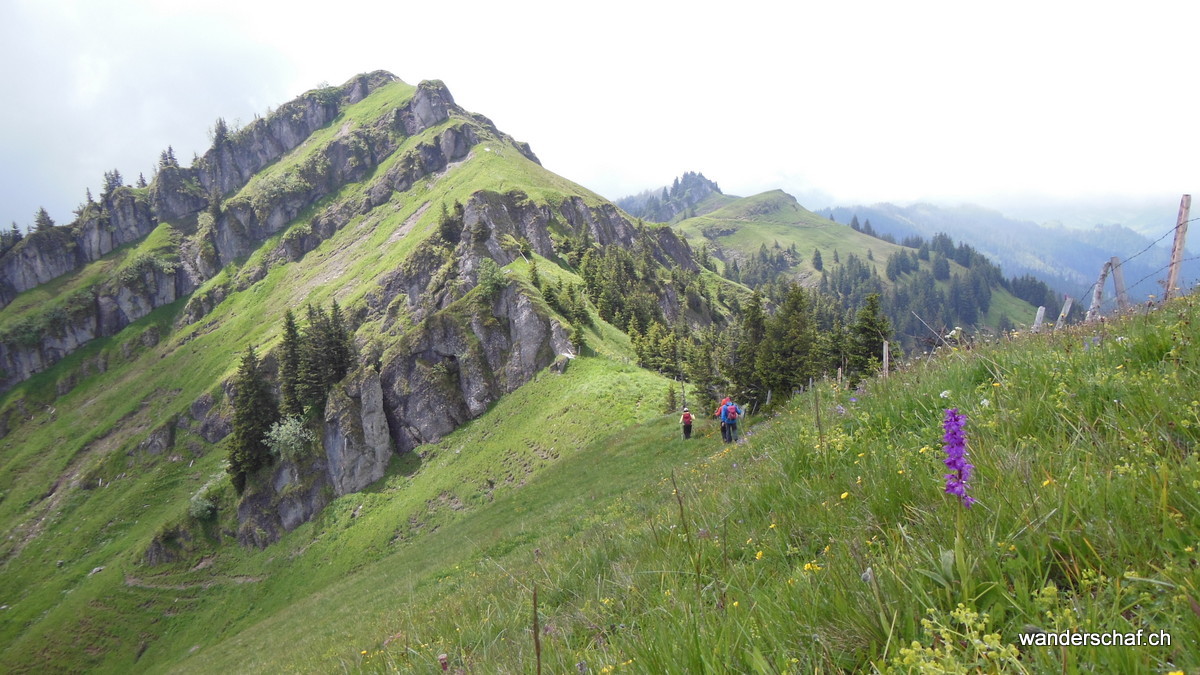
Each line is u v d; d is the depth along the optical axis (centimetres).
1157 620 192
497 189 17100
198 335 19662
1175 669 162
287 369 10112
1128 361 462
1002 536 262
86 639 7950
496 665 451
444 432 9200
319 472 9194
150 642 7888
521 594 716
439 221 14525
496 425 8800
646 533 668
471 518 4562
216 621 7931
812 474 533
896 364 991
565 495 3484
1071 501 258
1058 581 236
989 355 671
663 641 286
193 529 9231
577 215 18425
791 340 4206
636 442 4453
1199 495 229
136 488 12494
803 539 413
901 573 262
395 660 686
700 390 5472
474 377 9450
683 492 1031
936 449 444
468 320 9838
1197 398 331
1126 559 223
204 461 12962
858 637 242
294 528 8925
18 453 16912
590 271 14012
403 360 9744
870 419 634
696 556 434
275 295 19512
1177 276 968
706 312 19188
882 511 366
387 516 8112
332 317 10238
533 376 9250
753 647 248
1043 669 177
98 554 10912
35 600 9600
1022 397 467
